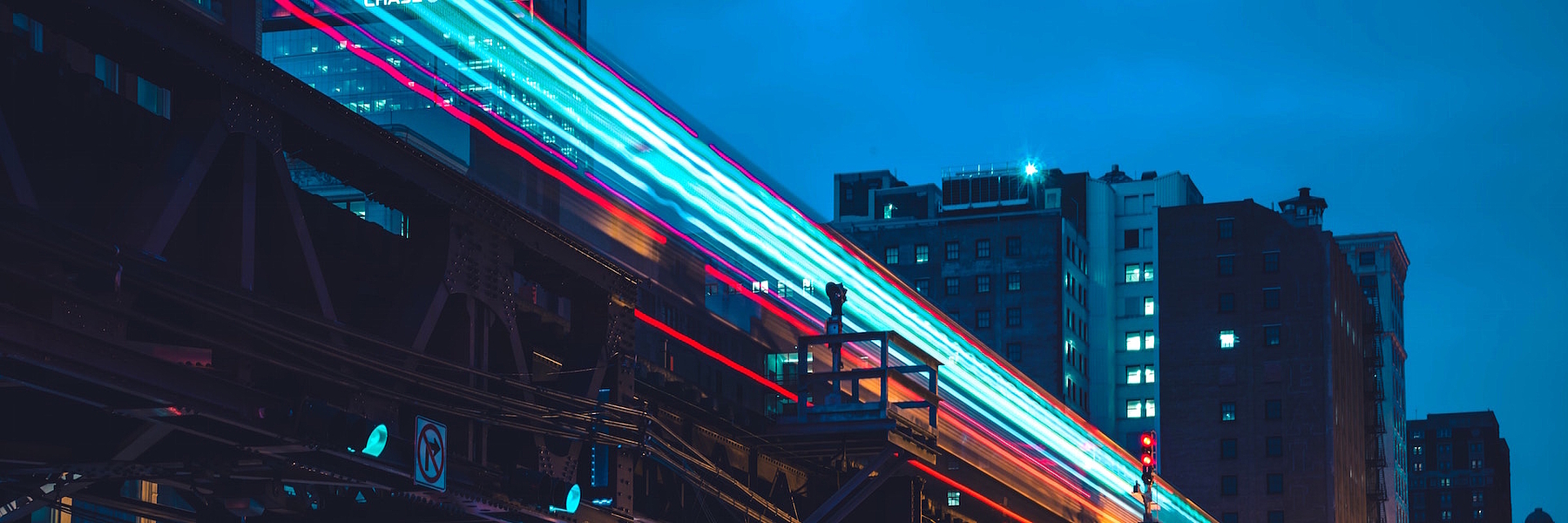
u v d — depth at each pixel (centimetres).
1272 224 14225
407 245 2594
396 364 2438
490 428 2919
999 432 13000
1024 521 9781
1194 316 14262
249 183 2069
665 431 3628
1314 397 13812
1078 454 13525
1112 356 15262
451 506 2727
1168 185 15412
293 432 2072
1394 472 18162
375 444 2194
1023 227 14550
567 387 3067
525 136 8956
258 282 2150
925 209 15362
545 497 2842
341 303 2581
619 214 9419
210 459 2203
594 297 3161
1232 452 13925
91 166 2114
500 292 2733
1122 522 13662
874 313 13750
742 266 13612
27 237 1664
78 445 2119
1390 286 18688
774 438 4397
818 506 4703
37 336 1694
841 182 16088
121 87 3002
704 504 3953
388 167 2380
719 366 6900
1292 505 13650
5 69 1969
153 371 1855
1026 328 14338
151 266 1852
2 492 2212
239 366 2031
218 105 2017
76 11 1869
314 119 2208
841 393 4528
